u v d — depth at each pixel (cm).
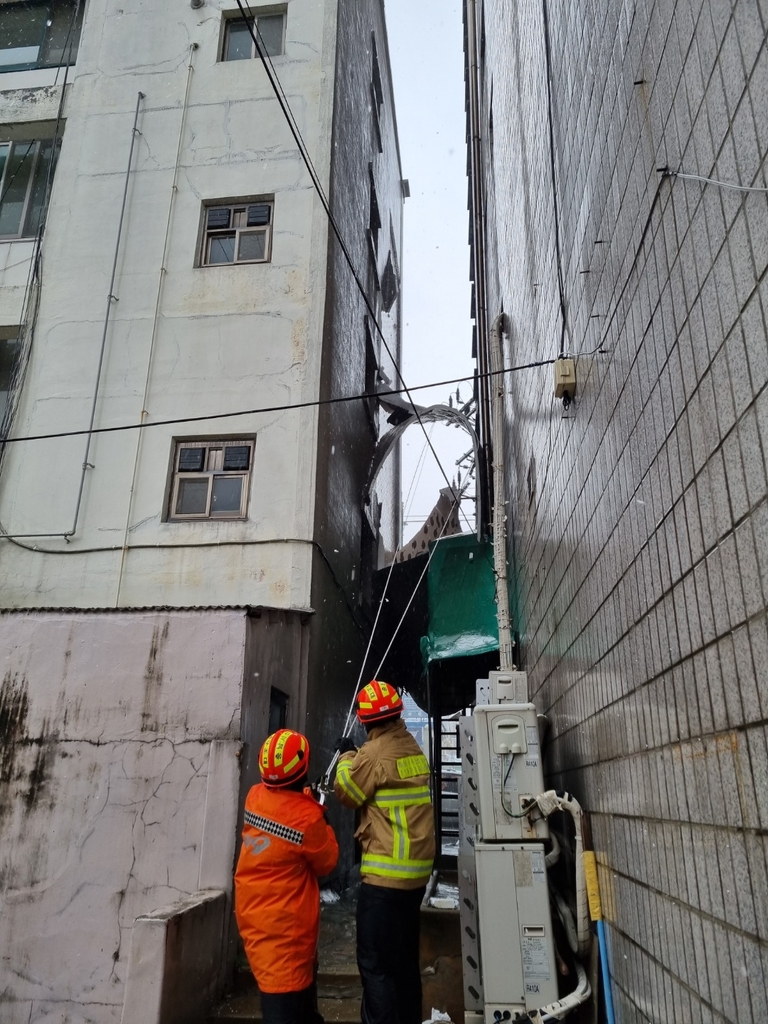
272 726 745
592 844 390
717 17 206
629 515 306
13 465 968
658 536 265
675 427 245
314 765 848
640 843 291
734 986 195
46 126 1162
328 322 1027
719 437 206
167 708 596
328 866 369
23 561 924
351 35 1323
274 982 342
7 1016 528
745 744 188
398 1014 345
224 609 625
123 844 563
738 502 193
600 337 362
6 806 584
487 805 414
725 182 201
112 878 555
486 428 1172
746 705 188
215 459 962
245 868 363
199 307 1021
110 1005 523
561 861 490
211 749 578
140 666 611
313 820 363
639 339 288
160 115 1134
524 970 381
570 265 450
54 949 541
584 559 412
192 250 1054
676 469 244
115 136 1127
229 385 979
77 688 610
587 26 386
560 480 504
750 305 185
